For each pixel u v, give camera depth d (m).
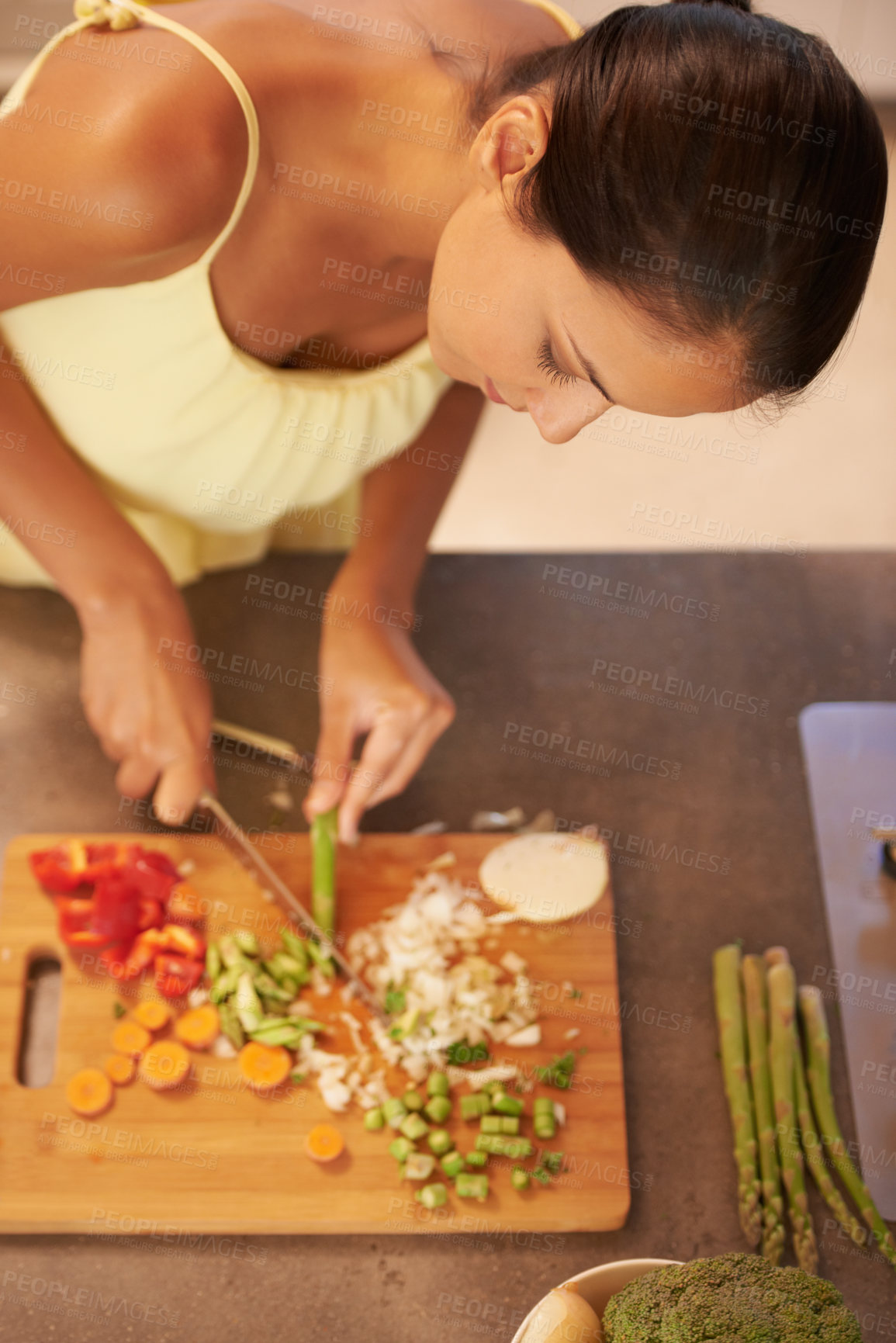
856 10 3.23
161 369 1.39
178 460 1.56
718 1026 1.44
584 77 0.84
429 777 1.64
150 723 1.46
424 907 1.50
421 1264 1.27
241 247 1.26
